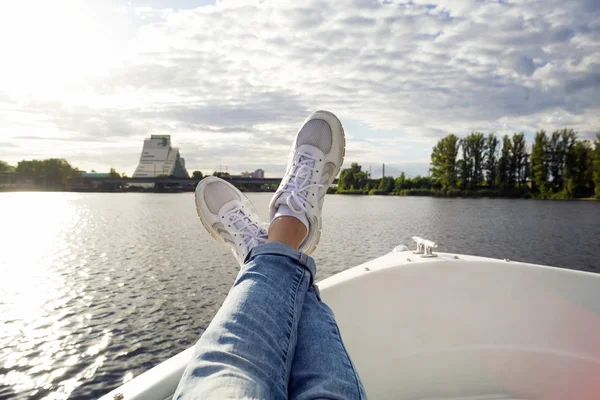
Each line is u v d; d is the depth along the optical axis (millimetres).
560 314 1021
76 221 17500
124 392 472
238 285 521
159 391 489
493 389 1010
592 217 18344
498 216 19031
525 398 991
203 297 5766
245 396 329
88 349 3990
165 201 33250
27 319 4938
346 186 52781
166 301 5594
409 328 1034
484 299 1075
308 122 1073
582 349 979
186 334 4340
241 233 1019
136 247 10609
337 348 475
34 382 3324
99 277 7188
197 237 12539
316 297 590
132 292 6102
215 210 1083
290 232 704
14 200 33188
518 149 38938
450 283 1084
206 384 346
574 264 8539
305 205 778
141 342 4141
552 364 994
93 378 3402
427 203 31234
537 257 9250
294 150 1033
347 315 950
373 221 16656
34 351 3961
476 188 41188
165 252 9773
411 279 1072
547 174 36094
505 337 1043
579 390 960
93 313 5129
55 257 9266
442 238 11945
